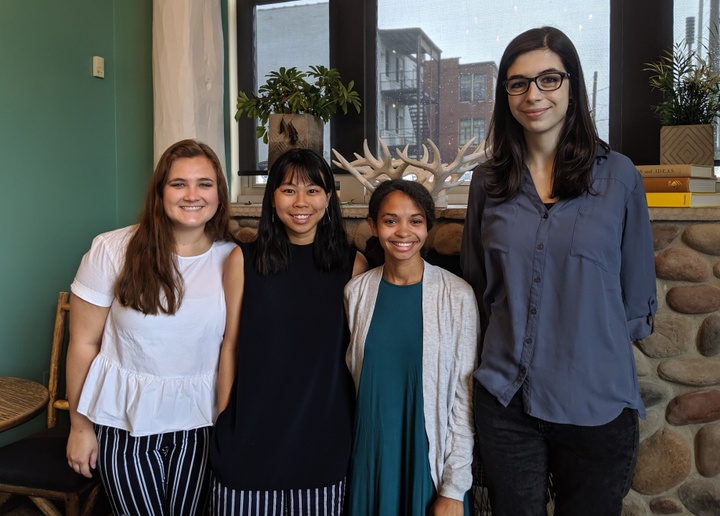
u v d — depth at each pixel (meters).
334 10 2.63
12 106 2.28
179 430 1.55
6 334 2.31
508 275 1.26
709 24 2.15
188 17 2.53
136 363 1.51
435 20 2.51
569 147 1.23
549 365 1.23
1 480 1.70
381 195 1.43
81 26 2.57
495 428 1.30
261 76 2.84
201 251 1.58
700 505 1.67
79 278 1.55
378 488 1.42
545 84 1.19
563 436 1.24
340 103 2.41
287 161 1.46
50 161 2.45
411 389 1.42
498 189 1.30
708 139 1.87
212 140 2.64
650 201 1.67
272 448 1.44
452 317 1.40
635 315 1.32
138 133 2.75
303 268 1.52
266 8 2.79
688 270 1.60
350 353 1.50
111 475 1.53
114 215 2.79
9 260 2.31
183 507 1.59
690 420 1.66
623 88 2.27
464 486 1.37
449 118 2.53
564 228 1.22
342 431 1.48
